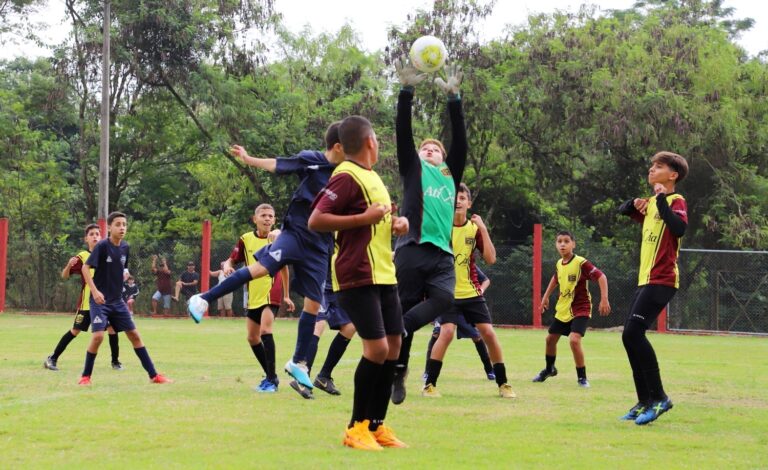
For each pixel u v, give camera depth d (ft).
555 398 39.04
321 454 24.07
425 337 89.10
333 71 150.61
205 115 142.20
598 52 126.11
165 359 57.00
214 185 155.12
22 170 158.10
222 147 133.59
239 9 135.64
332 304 37.50
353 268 24.52
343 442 25.61
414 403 36.35
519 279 117.50
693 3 152.05
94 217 150.00
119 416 30.66
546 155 135.54
